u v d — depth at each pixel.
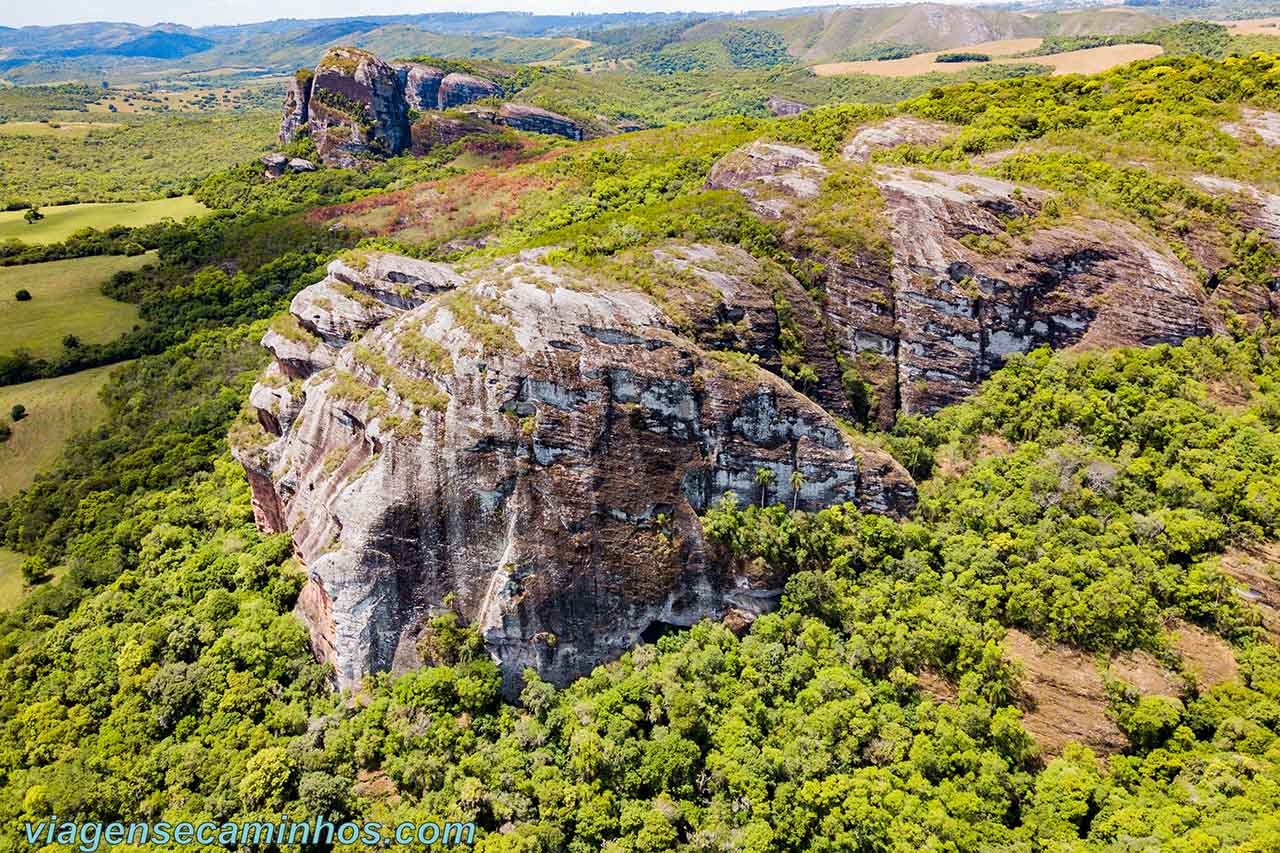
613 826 41.53
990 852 38.31
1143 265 64.12
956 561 51.94
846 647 49.03
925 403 64.19
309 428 56.31
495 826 41.34
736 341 58.00
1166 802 40.22
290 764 43.22
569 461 49.38
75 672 51.12
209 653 50.34
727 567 52.47
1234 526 49.44
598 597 50.06
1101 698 45.31
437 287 66.50
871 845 39.25
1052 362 61.91
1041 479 53.97
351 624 47.78
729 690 47.19
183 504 68.56
